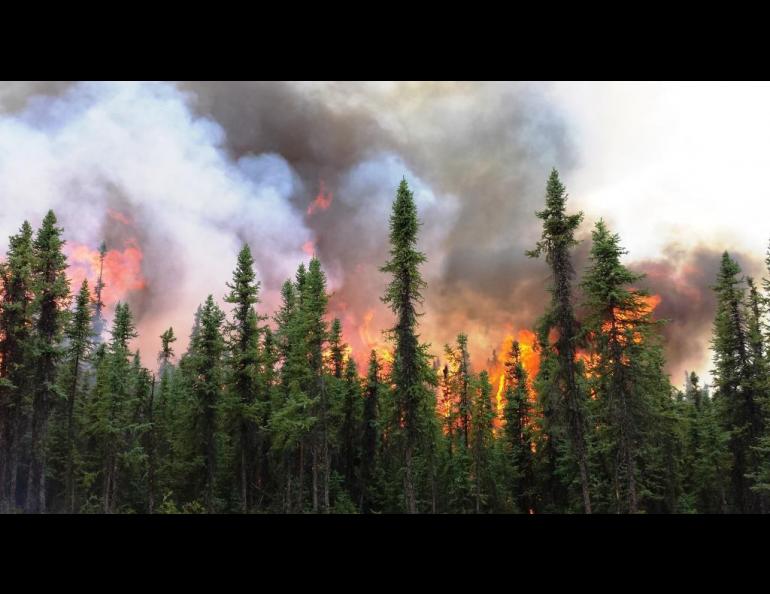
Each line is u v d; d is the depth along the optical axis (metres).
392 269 30.78
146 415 43.31
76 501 45.06
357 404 49.66
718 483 41.75
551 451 42.56
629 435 26.81
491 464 43.72
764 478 32.16
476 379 44.94
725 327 36.91
